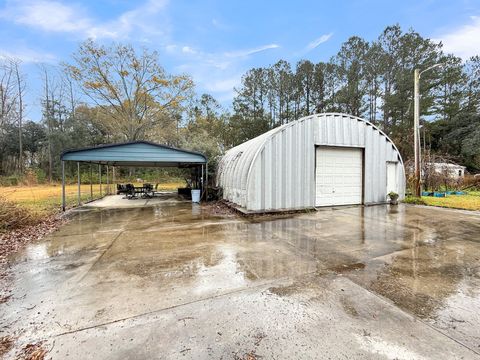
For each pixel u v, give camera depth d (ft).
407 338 6.90
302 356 6.28
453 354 6.30
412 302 8.79
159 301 9.06
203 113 118.21
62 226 22.29
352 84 89.61
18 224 21.22
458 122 92.63
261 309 8.44
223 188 39.86
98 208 33.60
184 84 84.43
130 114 81.05
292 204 28.32
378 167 33.47
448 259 12.96
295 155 28.45
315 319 7.84
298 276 11.06
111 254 14.47
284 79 97.30
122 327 7.58
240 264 12.57
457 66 90.02
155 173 93.76
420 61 87.61
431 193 40.81
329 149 30.86
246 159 29.86
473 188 48.03
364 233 18.45
